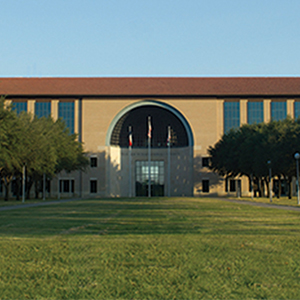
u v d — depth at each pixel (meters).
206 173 94.44
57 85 97.06
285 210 37.97
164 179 101.69
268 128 71.44
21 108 94.62
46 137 70.44
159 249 15.24
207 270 12.25
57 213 34.62
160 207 43.84
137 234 19.30
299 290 10.43
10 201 68.19
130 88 96.38
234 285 10.82
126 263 13.12
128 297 9.96
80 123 94.81
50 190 94.12
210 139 94.88
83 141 94.50
